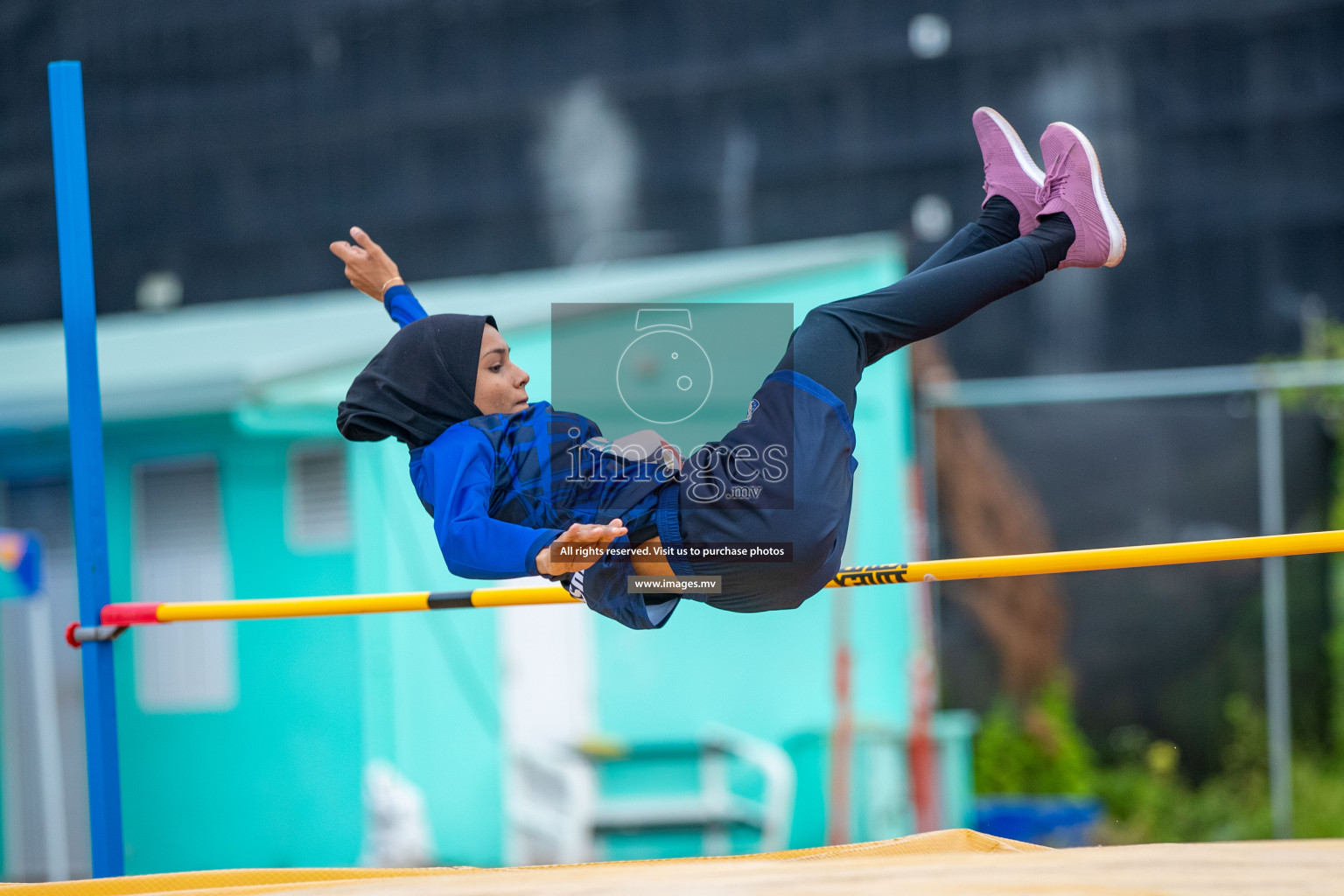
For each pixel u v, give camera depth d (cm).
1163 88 1538
